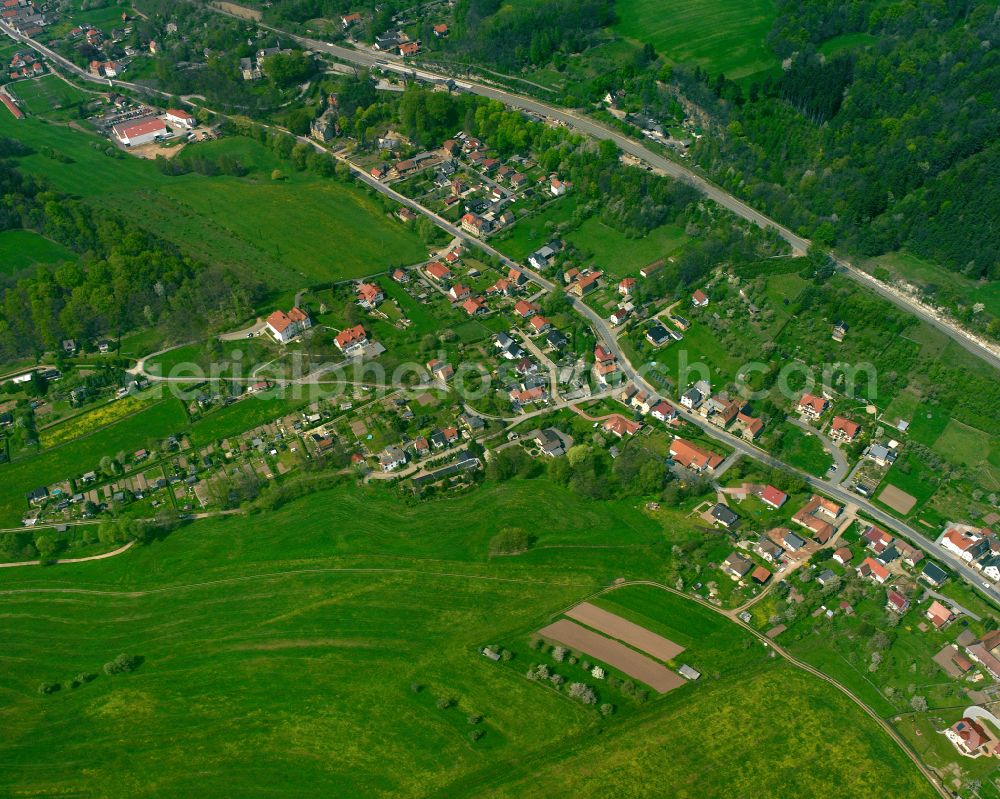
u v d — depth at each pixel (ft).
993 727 484.74
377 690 522.47
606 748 485.56
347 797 470.80
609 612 561.43
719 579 579.07
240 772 485.15
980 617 545.85
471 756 486.38
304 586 591.78
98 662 553.23
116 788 482.28
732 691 510.99
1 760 499.51
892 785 465.06
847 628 544.21
